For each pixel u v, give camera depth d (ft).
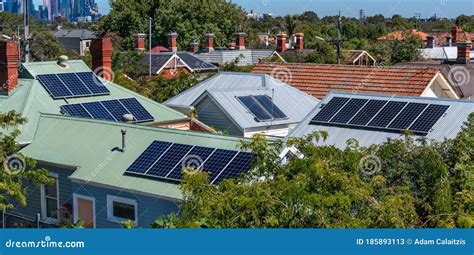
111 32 272.31
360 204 36.19
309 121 68.39
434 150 44.75
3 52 69.97
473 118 58.08
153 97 106.32
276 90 84.99
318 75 100.58
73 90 72.74
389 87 92.43
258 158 42.91
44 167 59.98
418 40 192.75
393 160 44.37
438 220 36.09
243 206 35.12
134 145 57.62
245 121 77.36
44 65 74.95
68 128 62.95
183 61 156.66
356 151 43.65
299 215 34.88
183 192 40.32
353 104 68.90
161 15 267.39
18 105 68.08
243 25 277.23
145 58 154.81
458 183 43.11
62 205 59.21
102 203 55.11
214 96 79.51
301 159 39.88
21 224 61.36
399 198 35.76
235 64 147.84
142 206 52.49
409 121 63.67
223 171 49.75
